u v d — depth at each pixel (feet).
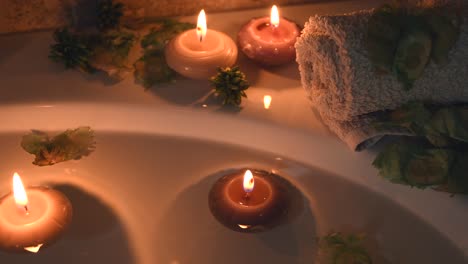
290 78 1.91
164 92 1.86
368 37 1.60
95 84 1.87
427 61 1.61
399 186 1.74
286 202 1.72
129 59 1.94
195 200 1.76
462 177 1.63
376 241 1.69
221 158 1.83
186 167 1.81
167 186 1.78
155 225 1.71
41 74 1.88
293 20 2.07
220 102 1.84
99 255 1.66
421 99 1.69
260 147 1.84
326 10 2.10
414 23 1.60
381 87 1.66
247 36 1.90
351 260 1.64
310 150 1.81
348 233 1.70
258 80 1.90
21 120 1.84
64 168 1.80
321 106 1.76
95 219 1.71
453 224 1.69
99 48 1.92
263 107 1.84
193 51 1.83
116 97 1.84
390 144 1.70
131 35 1.95
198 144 1.85
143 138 1.86
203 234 1.70
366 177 1.77
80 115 1.84
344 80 1.66
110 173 1.79
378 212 1.74
